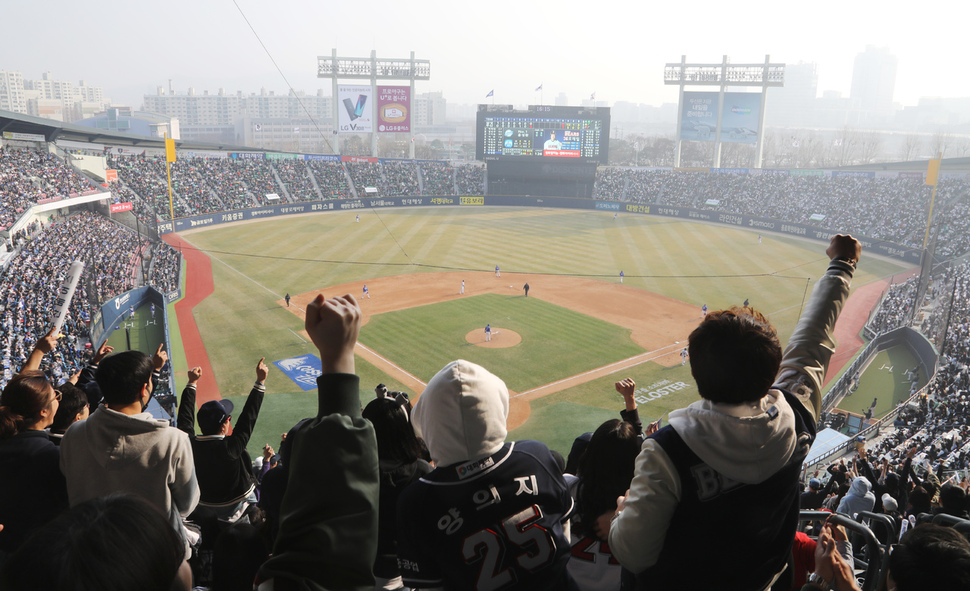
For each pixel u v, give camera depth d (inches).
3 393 190.5
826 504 449.1
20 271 1499.8
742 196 3472.0
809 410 120.7
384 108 3966.5
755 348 102.7
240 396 1236.5
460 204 3747.5
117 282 1712.6
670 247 2689.5
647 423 1171.3
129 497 67.1
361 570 75.4
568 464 217.5
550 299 1905.8
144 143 3024.1
